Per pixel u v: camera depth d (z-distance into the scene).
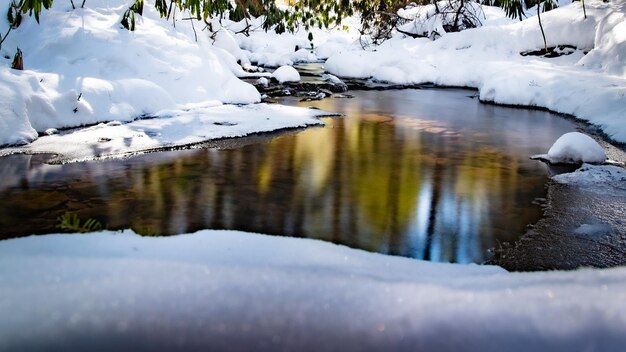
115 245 1.83
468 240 3.18
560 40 12.02
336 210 3.74
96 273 1.32
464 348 0.95
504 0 14.50
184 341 0.95
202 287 1.20
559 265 2.79
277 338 0.97
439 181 4.61
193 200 3.88
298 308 1.10
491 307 1.11
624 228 3.40
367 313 1.09
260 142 6.09
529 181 4.62
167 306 1.09
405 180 4.62
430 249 3.03
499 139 6.57
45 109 6.02
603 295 1.17
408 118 8.06
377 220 3.54
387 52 14.07
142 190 4.11
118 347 0.93
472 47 13.15
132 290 1.17
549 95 9.04
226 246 1.90
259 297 1.15
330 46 19.59
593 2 12.43
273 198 3.99
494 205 3.91
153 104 7.34
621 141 6.29
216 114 7.39
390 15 15.91
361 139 6.45
